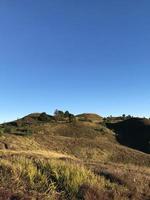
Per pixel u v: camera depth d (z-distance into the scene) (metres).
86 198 11.34
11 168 11.82
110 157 87.88
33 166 12.95
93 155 86.12
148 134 128.62
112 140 124.75
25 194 10.23
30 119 143.38
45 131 114.25
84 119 152.62
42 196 10.59
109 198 12.02
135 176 16.94
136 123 140.12
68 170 12.95
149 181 16.50
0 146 64.69
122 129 139.25
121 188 13.76
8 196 9.73
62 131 120.75
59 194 11.29
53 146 83.00
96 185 12.57
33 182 11.23
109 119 174.75
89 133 124.69
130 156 89.44
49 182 11.95
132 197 12.96
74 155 82.69
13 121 129.62
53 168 13.09
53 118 144.12
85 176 13.20
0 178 10.71
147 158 89.62
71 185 11.78
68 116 147.88
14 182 10.76
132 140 128.25
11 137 75.06
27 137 81.44
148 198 13.48
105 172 16.30
